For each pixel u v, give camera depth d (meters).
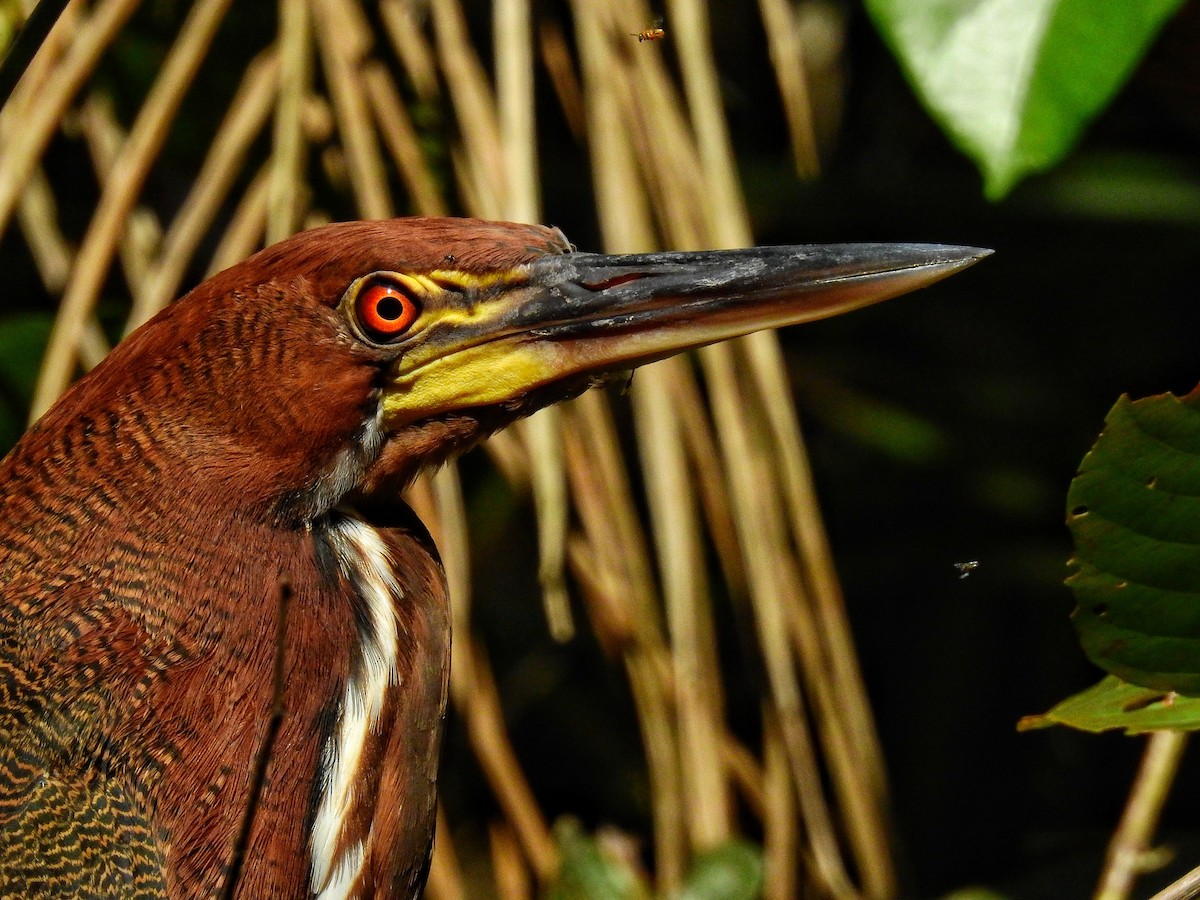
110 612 6.35
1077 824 11.71
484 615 10.85
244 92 8.32
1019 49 6.83
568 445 7.98
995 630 12.02
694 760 7.96
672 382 8.02
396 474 6.95
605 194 8.01
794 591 7.97
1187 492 5.32
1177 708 5.65
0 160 8.11
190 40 8.26
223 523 6.50
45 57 8.30
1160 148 11.72
